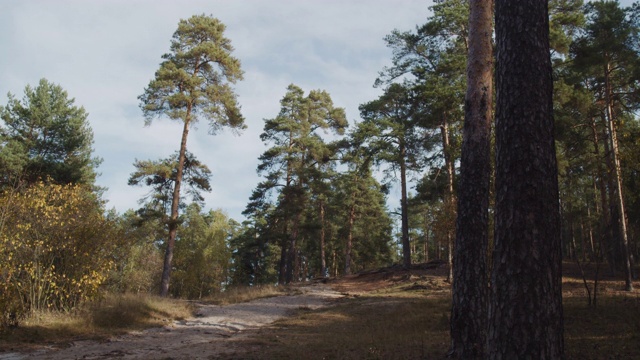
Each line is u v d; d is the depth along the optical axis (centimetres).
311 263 5869
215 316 1620
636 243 2512
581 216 2877
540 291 383
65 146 2908
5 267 1139
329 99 3631
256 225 4959
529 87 430
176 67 2406
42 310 1207
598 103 2220
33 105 2908
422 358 791
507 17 459
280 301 2081
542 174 410
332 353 884
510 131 428
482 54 848
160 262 4600
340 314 1608
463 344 730
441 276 2472
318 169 3319
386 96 2772
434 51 2205
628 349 782
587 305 1275
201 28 2512
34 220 1257
